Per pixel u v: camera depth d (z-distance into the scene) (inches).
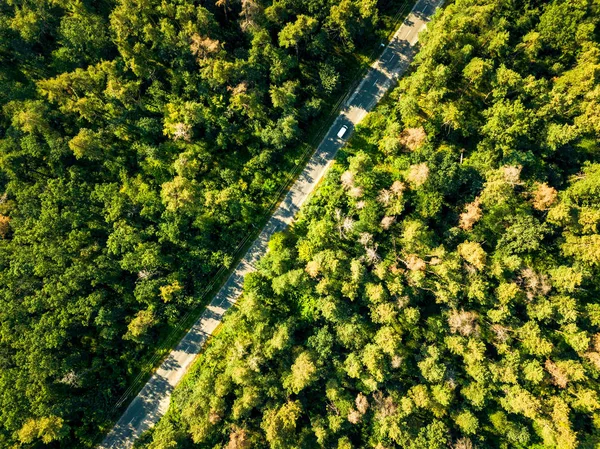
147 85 3718.0
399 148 3371.1
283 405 3014.3
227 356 3218.5
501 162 3277.6
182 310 3467.0
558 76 3447.3
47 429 2945.4
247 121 3592.5
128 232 3312.0
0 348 3110.2
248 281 3346.5
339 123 3666.3
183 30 3447.3
